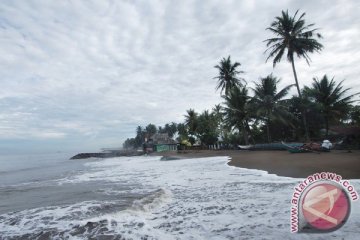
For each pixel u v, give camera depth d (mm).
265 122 41500
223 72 45281
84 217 7629
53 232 6309
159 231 5965
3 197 12414
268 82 39000
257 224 5852
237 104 41000
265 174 13250
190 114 57125
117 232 6020
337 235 4863
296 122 39219
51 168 34625
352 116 35312
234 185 11023
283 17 32281
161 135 79062
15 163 56375
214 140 52500
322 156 18656
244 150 38031
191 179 13828
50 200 10797
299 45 31500
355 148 25125
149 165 27234
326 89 36906
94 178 18219
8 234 6477
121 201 9445
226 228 5793
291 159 18453
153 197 9414
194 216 6973
